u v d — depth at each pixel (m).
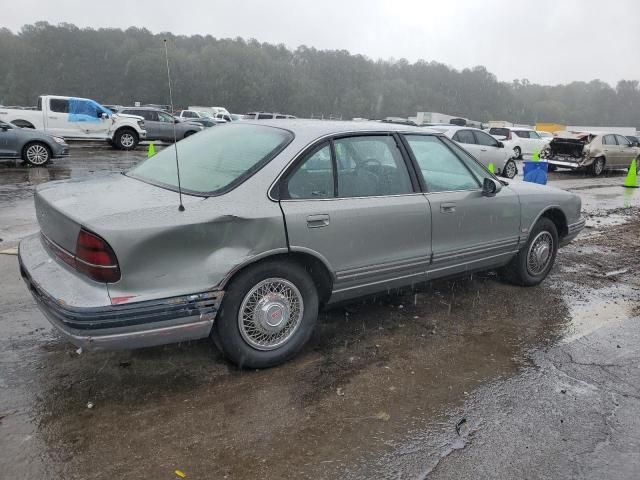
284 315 3.35
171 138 22.72
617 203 11.65
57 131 18.55
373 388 3.25
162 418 2.85
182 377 3.27
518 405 3.12
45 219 3.17
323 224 3.36
